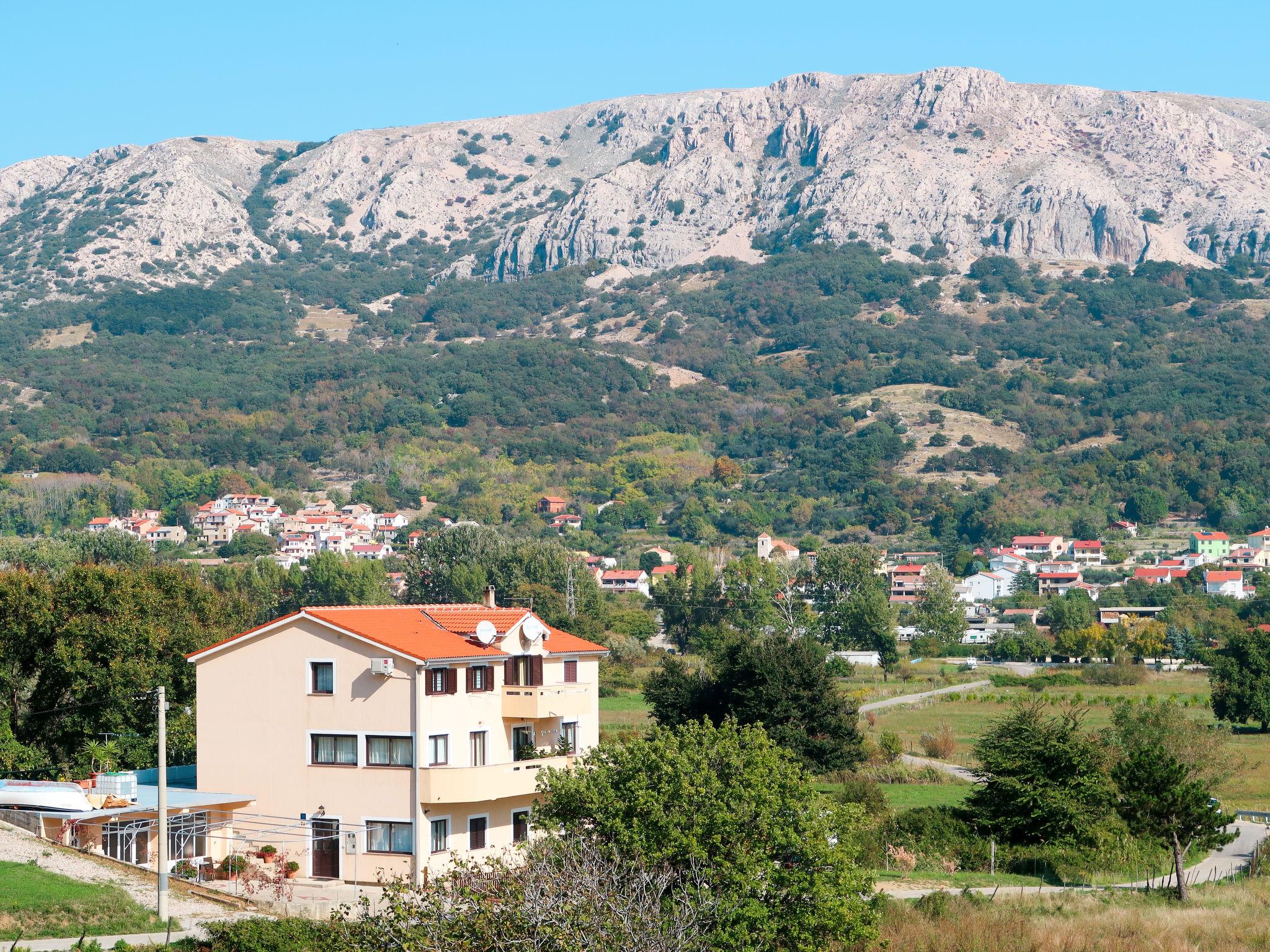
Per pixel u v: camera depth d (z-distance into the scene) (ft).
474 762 237.04
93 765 285.84
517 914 130.82
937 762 400.47
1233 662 497.87
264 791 236.02
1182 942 190.19
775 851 166.71
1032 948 186.80
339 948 139.23
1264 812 324.19
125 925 181.37
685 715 376.27
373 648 229.45
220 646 239.50
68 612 304.30
